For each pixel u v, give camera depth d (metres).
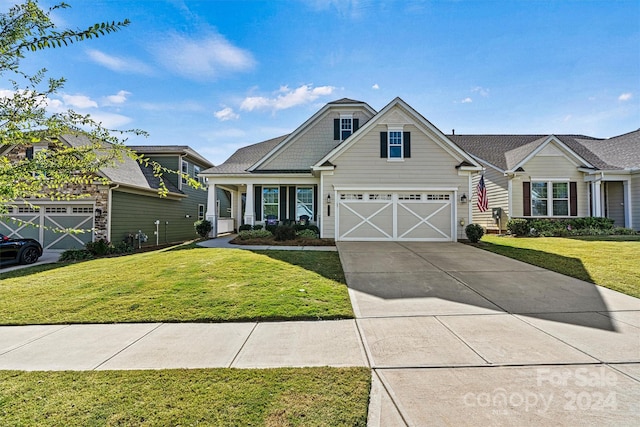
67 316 5.14
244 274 7.46
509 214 15.95
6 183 2.83
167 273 7.72
